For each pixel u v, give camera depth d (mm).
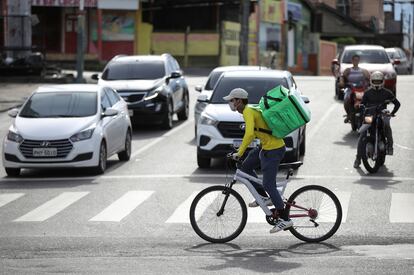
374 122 34625
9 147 35219
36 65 77375
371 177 33875
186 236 23688
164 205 28562
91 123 35625
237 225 22766
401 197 29484
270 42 134250
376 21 176000
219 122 35469
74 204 29094
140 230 24609
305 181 33000
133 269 19203
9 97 64438
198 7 118875
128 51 111500
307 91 70125
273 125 21750
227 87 37531
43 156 34812
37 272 18984
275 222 22438
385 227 24500
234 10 122938
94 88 38125
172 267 19422
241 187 31953
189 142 44906
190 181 33406
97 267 19484
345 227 24562
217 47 118625
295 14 143750
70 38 107500
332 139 44406
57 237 23734
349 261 19922
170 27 119625
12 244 22797
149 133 48875
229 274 18609
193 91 70938
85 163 34938
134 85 49438
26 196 30938
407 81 79250
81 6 68125
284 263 19828
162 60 52594
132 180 33938
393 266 19203
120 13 110938
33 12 106938
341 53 66562
